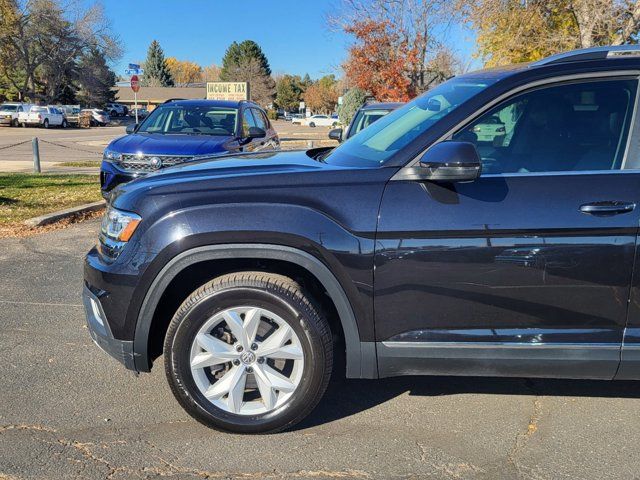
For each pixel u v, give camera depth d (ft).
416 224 9.29
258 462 9.34
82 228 26.08
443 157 8.93
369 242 9.35
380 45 66.13
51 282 18.37
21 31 186.91
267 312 9.69
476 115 9.87
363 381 12.12
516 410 11.06
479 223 9.21
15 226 25.85
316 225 9.38
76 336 14.26
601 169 9.62
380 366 9.86
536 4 48.03
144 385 11.85
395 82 65.57
